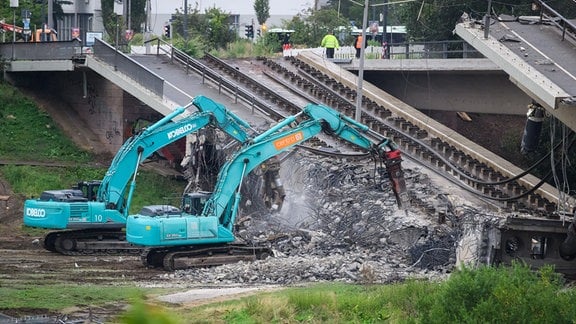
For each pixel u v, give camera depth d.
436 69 113.38
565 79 73.81
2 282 61.84
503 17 84.00
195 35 160.38
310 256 74.75
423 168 98.38
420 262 72.44
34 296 56.06
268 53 137.75
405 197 77.38
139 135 77.31
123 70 105.31
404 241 75.69
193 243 70.94
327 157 92.44
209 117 78.19
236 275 66.88
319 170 88.75
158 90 101.62
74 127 112.81
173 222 70.06
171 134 77.81
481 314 41.41
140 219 70.25
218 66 121.31
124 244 78.62
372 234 77.50
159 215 71.25
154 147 77.38
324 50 133.75
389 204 81.81
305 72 123.44
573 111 75.12
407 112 112.38
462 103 116.19
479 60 108.31
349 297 54.12
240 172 73.81
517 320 40.88
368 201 82.75
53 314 50.69
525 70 75.06
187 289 61.12
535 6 85.12
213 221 71.56
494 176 98.94
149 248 71.44
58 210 75.62
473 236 71.44
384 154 76.94
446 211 80.19
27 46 115.00
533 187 92.38
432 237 74.44
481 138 137.12
